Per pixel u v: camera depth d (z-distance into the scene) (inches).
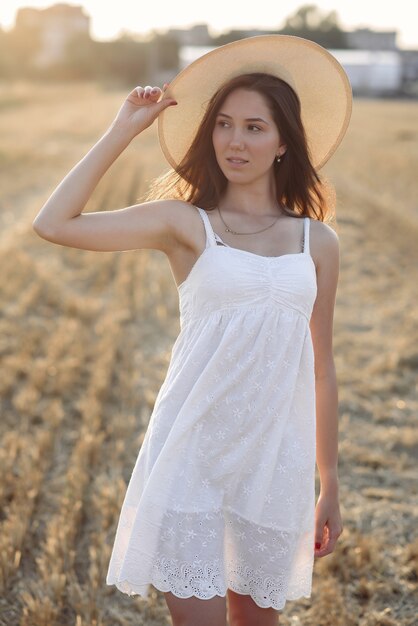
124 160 868.6
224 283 89.3
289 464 92.4
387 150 959.6
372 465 191.0
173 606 90.8
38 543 151.2
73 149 968.3
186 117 98.9
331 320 99.3
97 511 160.7
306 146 97.2
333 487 99.7
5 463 176.6
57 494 170.1
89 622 127.8
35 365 243.0
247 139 92.4
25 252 411.5
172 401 91.4
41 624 126.5
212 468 90.6
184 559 89.7
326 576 143.4
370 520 164.1
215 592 89.6
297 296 90.7
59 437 199.0
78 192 89.9
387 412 222.4
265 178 97.3
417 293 354.6
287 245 94.7
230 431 90.0
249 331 89.2
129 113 93.2
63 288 347.6
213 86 96.9
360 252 432.8
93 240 90.6
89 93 2393.0
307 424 93.9
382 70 2886.3
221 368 89.4
